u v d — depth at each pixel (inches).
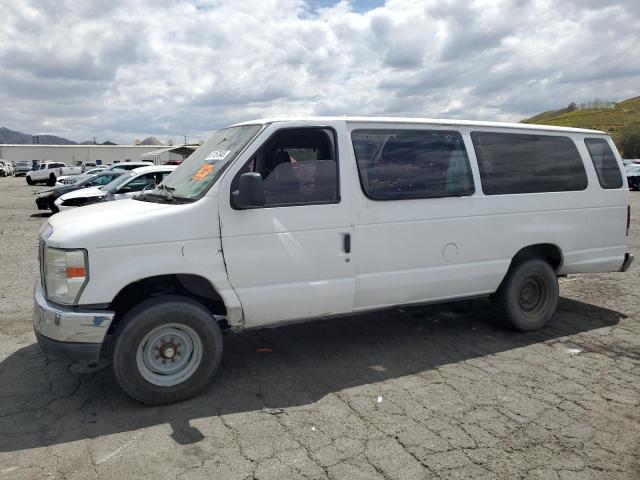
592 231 228.8
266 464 124.7
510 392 163.3
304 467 123.4
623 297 274.8
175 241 152.9
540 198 213.8
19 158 3184.1
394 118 189.5
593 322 233.8
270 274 165.0
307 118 175.5
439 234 191.9
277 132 169.5
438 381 171.8
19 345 206.8
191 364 158.6
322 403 156.6
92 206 185.5
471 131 203.9
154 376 154.5
